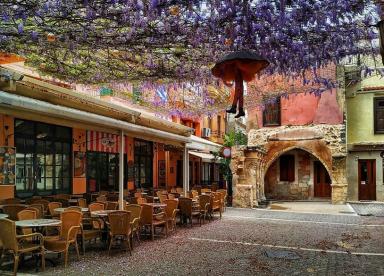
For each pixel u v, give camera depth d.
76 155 14.36
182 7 5.07
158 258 8.02
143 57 7.20
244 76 4.38
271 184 24.05
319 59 6.59
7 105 6.79
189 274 6.88
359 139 22.28
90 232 8.43
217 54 6.71
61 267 7.20
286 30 5.73
